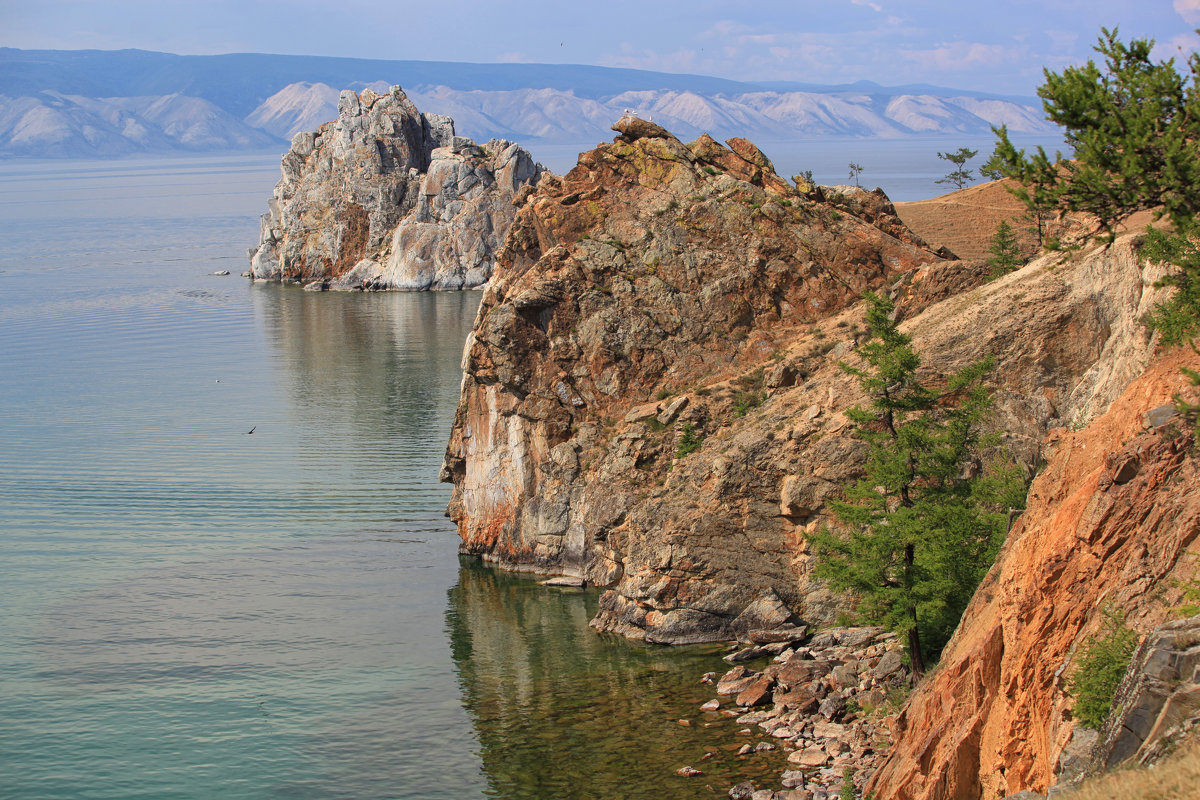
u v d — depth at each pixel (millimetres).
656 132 81812
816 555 58812
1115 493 27656
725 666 56062
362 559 77625
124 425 120625
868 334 68750
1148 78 28641
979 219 175750
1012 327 59594
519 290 75688
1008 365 58969
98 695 55938
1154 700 21094
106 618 66688
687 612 60094
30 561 77250
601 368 74625
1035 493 33531
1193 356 30781
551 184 80500
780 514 60094
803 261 75312
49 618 66625
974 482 49688
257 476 99688
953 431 49000
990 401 49562
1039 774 25875
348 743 50094
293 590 71500
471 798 44406
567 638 62094
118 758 49281
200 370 154625
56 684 57250
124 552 79250
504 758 47594
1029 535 30875
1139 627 24641
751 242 75938
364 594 70625
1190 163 27453
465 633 63625
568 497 73938
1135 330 50719
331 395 135750
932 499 49062
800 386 66188
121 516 88000
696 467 62500
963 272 69625
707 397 70062
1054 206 30281
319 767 48000
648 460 69438
